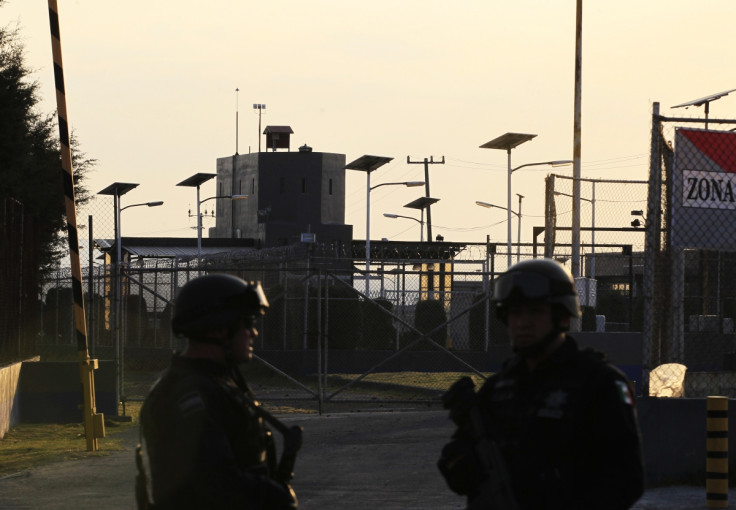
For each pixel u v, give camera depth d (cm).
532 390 793
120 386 4547
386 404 4853
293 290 6831
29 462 3070
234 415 787
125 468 2916
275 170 19375
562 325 801
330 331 6744
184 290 822
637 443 768
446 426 3712
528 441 777
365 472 2731
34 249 5247
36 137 6775
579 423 770
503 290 806
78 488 2569
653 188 2645
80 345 3350
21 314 4766
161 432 775
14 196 5912
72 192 3403
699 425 2486
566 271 820
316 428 3762
